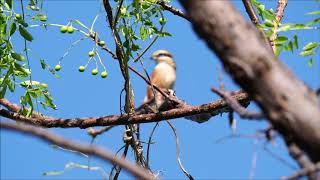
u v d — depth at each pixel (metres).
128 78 11.88
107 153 4.73
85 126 12.20
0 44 12.24
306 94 4.75
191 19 4.87
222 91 5.77
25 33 12.03
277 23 10.01
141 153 12.81
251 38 4.80
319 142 4.64
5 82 12.24
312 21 8.92
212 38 4.81
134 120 11.94
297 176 4.73
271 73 4.75
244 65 4.75
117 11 11.45
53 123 12.28
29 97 12.50
